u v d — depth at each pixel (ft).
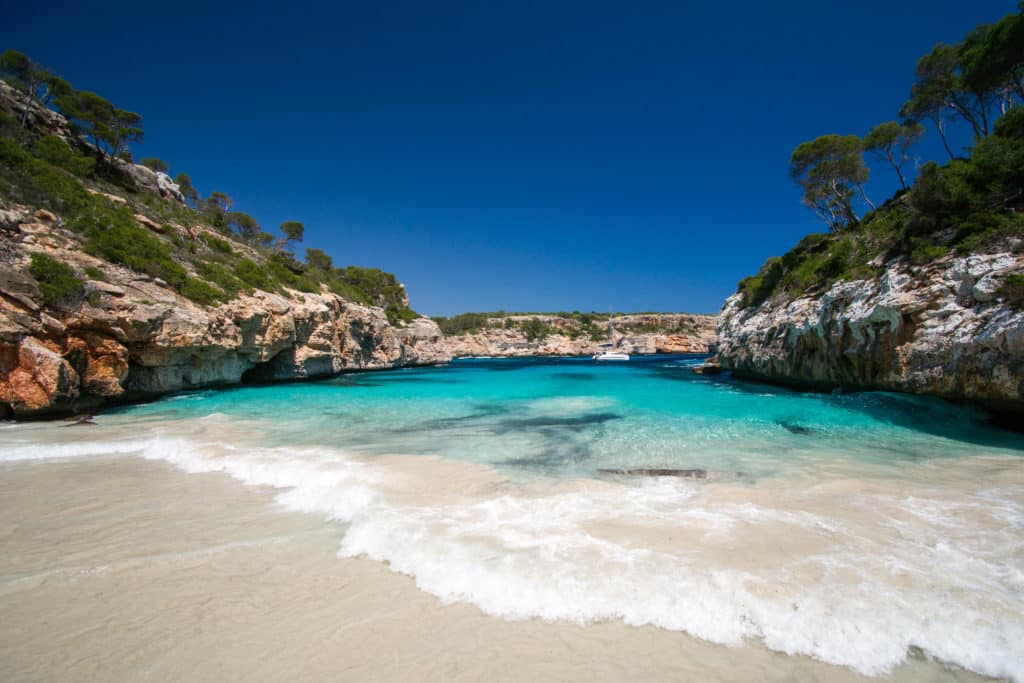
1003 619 11.93
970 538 16.89
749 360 82.58
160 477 26.12
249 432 39.40
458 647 11.50
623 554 15.78
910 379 40.83
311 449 32.83
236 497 22.70
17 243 50.47
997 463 27.48
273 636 11.96
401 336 183.73
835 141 91.35
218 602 13.53
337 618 12.72
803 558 15.37
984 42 58.90
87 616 12.87
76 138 111.04
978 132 72.18
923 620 11.98
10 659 11.03
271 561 16.05
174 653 11.29
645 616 12.57
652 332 485.15
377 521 18.90
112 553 16.69
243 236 169.27
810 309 61.67
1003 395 32.50
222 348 69.87
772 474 25.86
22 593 14.02
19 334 43.04
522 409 52.85
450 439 36.35
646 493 22.65
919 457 29.19
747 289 95.40
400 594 13.88
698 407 52.44
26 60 103.14
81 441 35.24
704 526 18.16
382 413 50.24
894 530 17.65
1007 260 33.96
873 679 10.25
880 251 52.95
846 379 53.78
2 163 66.13
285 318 88.17
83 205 70.28
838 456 29.78
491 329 484.33
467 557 15.71
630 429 39.93
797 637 11.58
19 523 19.43
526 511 20.12
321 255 214.69
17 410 42.70
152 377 61.93
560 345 444.96
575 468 27.61
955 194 42.47
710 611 12.64
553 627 12.26
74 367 49.16
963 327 35.55
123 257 61.67
